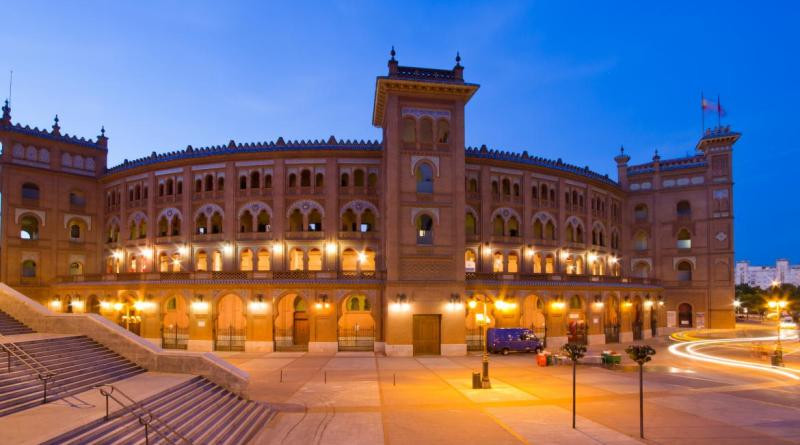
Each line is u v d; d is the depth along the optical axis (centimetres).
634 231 7088
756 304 11669
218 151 5234
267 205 5088
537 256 5625
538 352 4031
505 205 5416
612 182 6612
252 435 1983
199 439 1759
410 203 4397
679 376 3272
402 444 1855
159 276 4750
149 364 2486
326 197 5053
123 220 5734
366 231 5069
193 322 4612
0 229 5450
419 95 4500
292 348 4547
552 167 5716
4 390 1797
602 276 5453
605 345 5138
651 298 6034
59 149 5875
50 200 5753
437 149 4491
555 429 2031
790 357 4278
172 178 5438
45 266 5662
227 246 5091
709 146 6844
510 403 2472
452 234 4422
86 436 1488
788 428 2048
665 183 7025
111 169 5981
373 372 3391
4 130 5491
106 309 4981
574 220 6000
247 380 2339
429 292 4328
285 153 5081
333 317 4491
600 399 2570
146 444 1508
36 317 2691
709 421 2152
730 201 6694
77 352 2388
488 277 4809
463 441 1883
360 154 5097
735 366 3741
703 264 6756
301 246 5044
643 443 1853
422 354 4309
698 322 6738
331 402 2494
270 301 4534
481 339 4688
